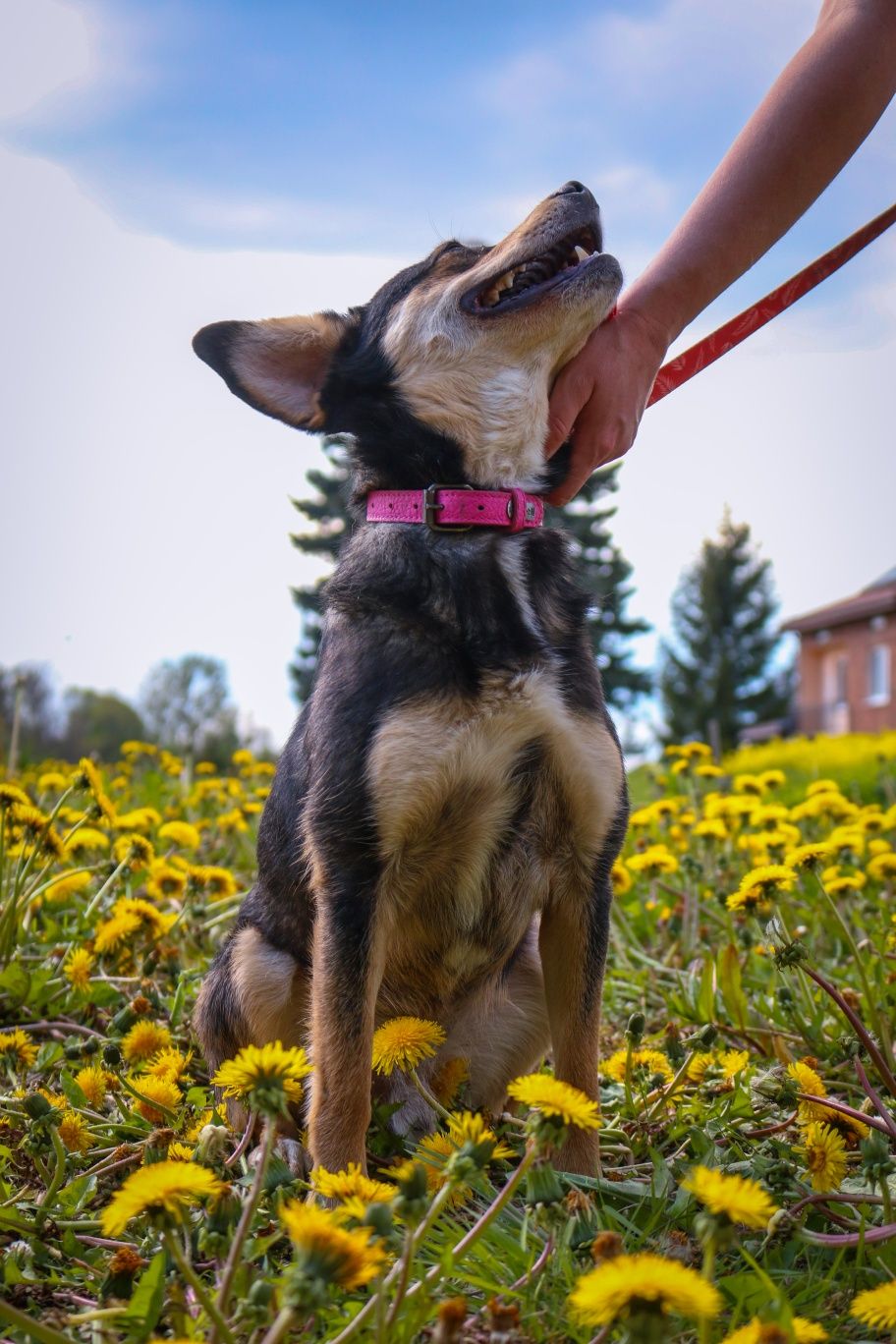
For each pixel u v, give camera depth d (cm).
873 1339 53
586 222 87
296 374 92
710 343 99
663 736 1422
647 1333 38
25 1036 81
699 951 116
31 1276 59
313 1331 53
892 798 196
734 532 1548
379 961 74
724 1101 77
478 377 85
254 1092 49
